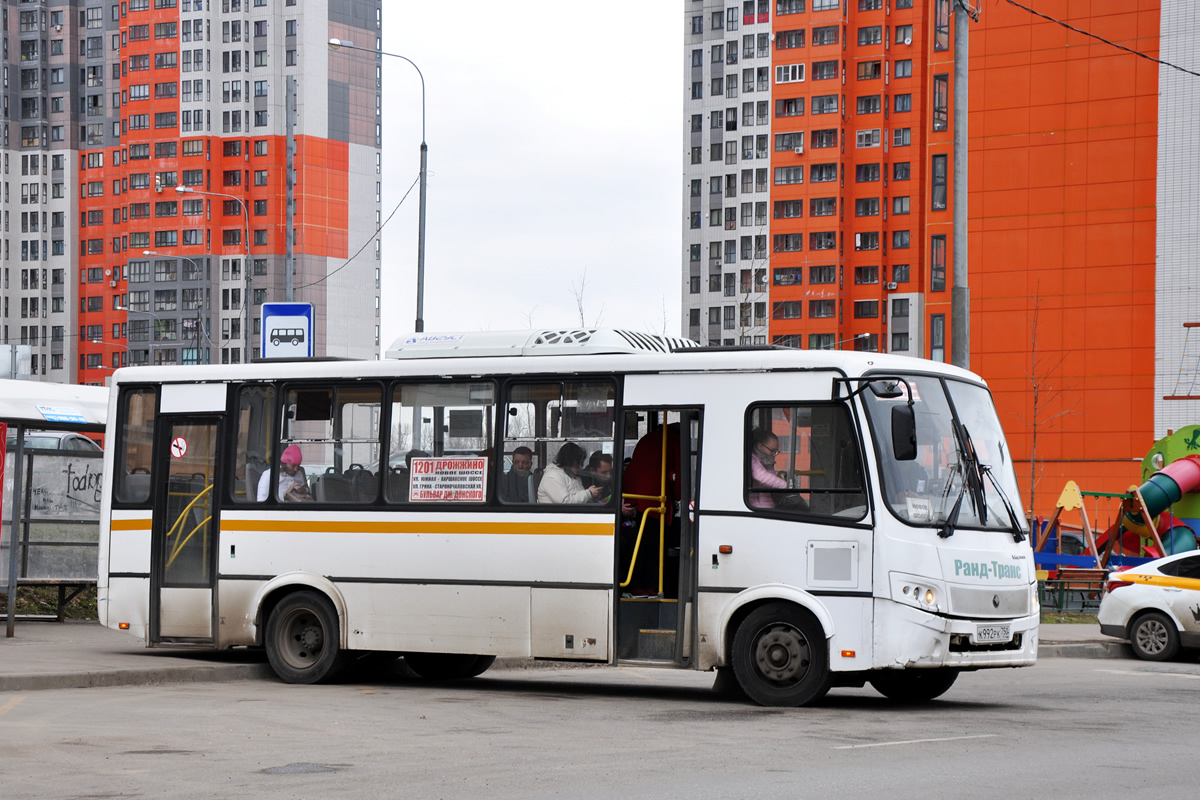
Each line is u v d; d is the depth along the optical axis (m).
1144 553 35.38
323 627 15.24
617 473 13.95
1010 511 13.66
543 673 17.77
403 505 14.94
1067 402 69.25
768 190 127.44
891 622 12.69
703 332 133.62
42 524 21.16
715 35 135.00
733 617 13.41
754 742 10.84
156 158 139.25
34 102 149.12
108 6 146.88
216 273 137.25
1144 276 68.12
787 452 13.22
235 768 9.52
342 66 138.75
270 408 15.79
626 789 8.66
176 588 16.08
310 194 135.62
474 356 15.02
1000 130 71.31
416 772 9.36
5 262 149.75
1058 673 18.81
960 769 9.49
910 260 119.56
